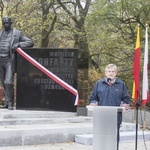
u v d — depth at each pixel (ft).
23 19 70.90
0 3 74.23
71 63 40.96
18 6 75.51
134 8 56.39
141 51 55.21
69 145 32.09
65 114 40.70
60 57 41.32
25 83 42.32
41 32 72.43
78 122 39.70
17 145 31.27
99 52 69.15
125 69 62.39
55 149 29.81
